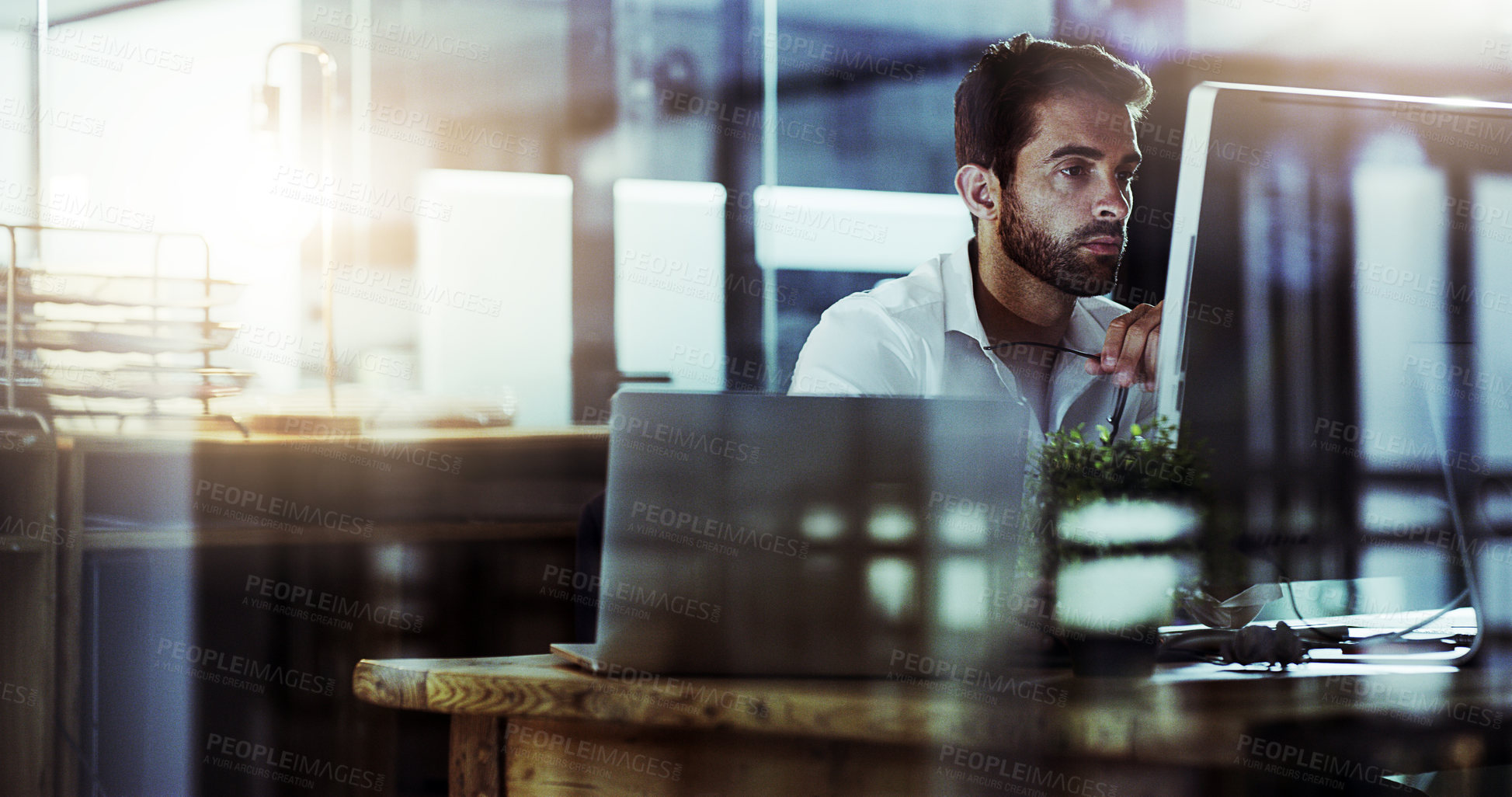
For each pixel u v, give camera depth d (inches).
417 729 95.7
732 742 37.4
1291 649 41.4
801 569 37.2
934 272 90.7
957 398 38.0
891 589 37.5
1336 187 42.8
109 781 83.1
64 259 126.6
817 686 36.3
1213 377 42.1
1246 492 42.5
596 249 169.0
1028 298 88.8
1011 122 88.0
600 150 169.6
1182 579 38.6
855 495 37.3
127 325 88.3
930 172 158.7
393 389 154.6
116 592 85.0
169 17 141.6
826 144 164.6
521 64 167.0
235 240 133.0
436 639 97.0
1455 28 120.8
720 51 168.9
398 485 97.8
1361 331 43.4
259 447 92.1
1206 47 117.9
